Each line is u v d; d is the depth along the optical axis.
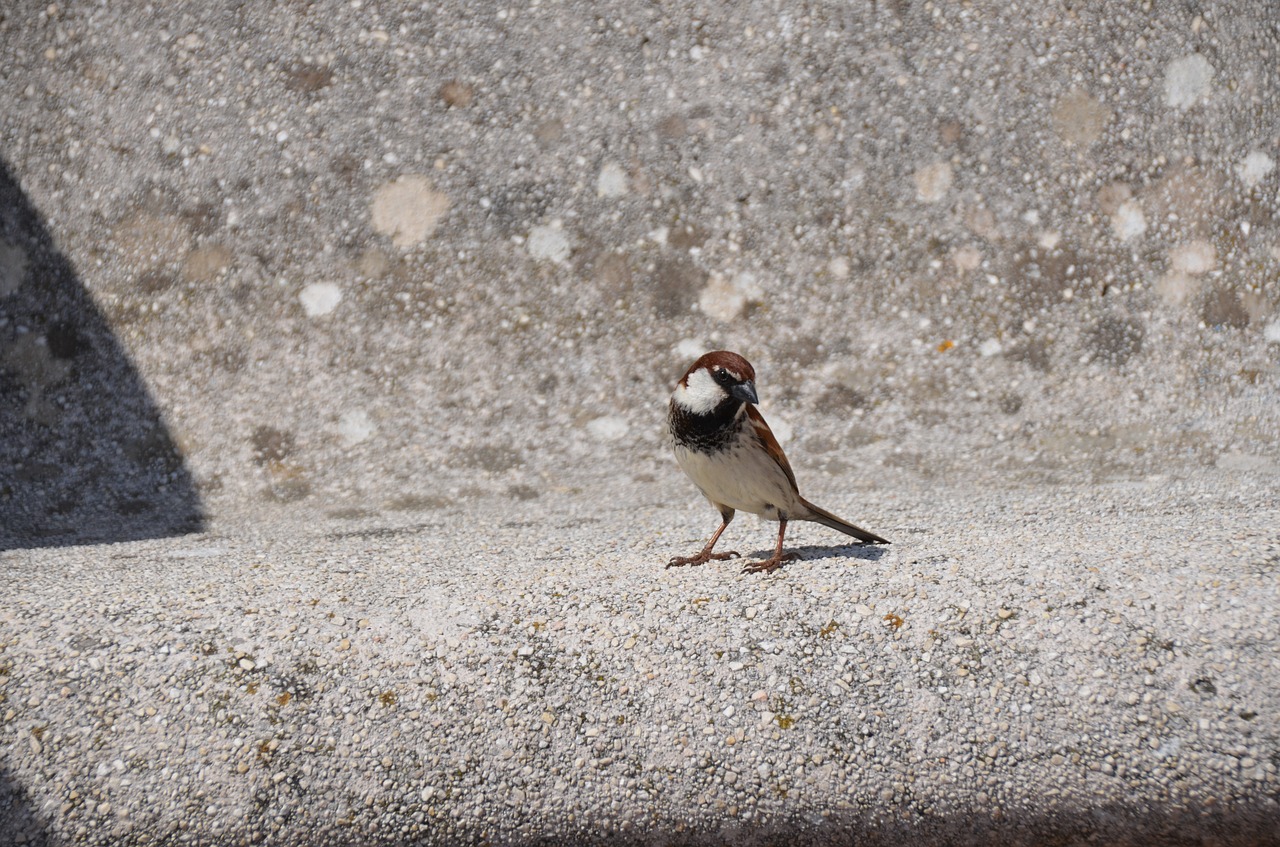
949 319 11.04
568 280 11.09
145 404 10.55
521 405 10.88
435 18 11.25
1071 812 5.08
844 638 5.70
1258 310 10.86
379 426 10.73
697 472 6.91
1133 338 10.91
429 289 10.97
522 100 11.26
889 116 11.27
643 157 11.25
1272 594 5.80
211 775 5.12
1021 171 11.19
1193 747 5.08
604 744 5.28
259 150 11.01
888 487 10.11
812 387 10.96
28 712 5.29
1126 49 11.21
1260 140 11.05
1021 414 10.77
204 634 5.76
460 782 5.17
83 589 6.49
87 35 11.02
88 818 4.98
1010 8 11.29
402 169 11.09
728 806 5.14
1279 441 10.35
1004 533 7.42
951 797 5.12
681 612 5.94
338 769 5.18
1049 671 5.44
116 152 10.91
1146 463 10.23
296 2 11.16
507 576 6.66
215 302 10.78
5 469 10.25
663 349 11.03
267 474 10.49
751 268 11.15
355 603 6.16
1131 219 11.09
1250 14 11.20
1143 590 5.93
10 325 10.56
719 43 11.34
